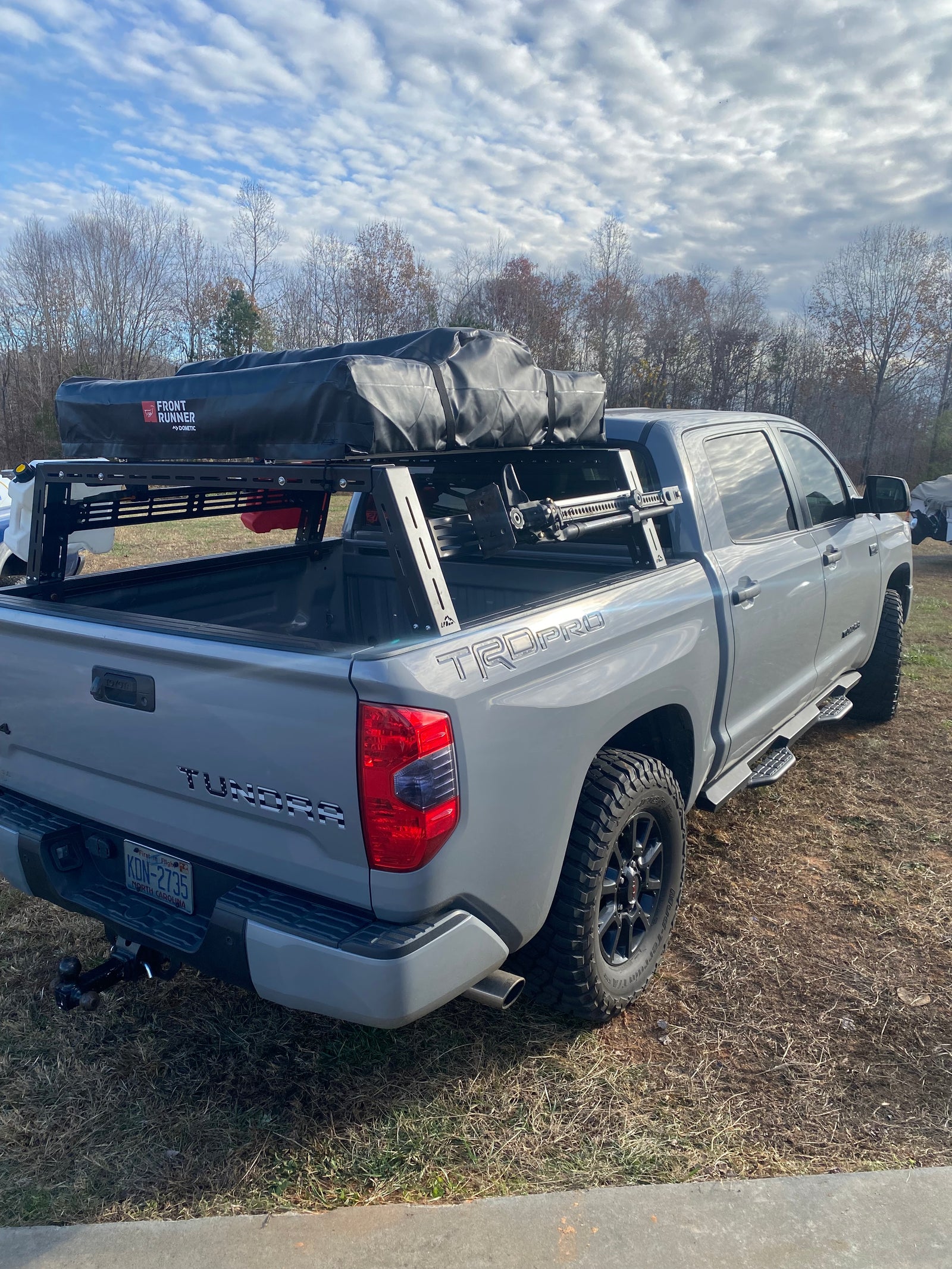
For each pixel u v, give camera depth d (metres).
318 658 1.94
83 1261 1.96
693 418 3.64
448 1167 2.23
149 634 2.24
